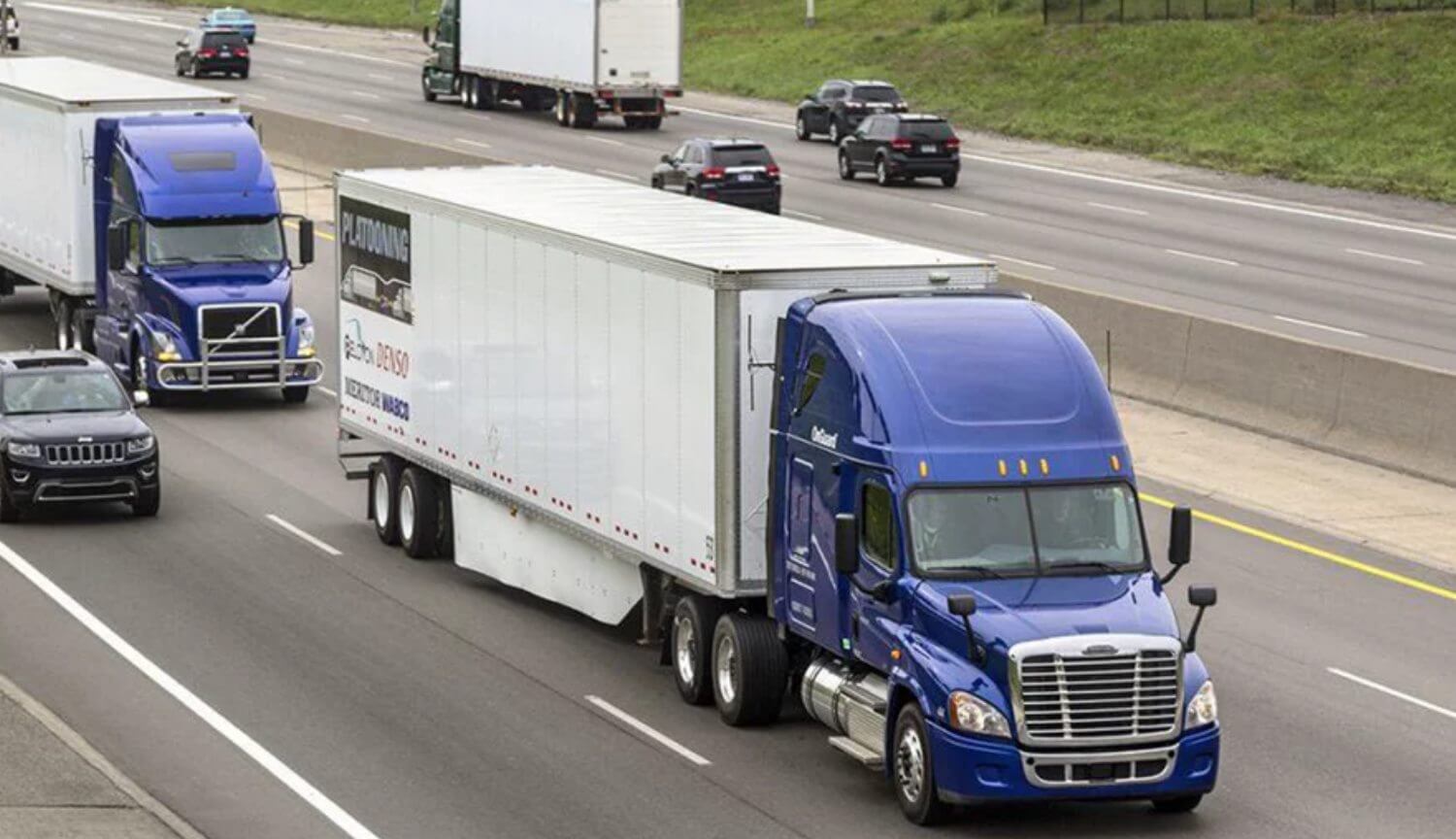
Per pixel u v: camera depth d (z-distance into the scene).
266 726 25.22
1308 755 24.03
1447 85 87.38
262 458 42.25
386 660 28.27
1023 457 22.31
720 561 24.77
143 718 25.61
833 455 23.12
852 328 23.16
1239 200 76.56
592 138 93.12
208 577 33.06
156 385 46.56
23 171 53.31
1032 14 111.50
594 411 27.72
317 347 53.19
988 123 97.25
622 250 26.62
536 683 27.20
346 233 35.97
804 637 23.95
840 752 24.25
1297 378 41.72
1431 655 28.27
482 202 31.44
